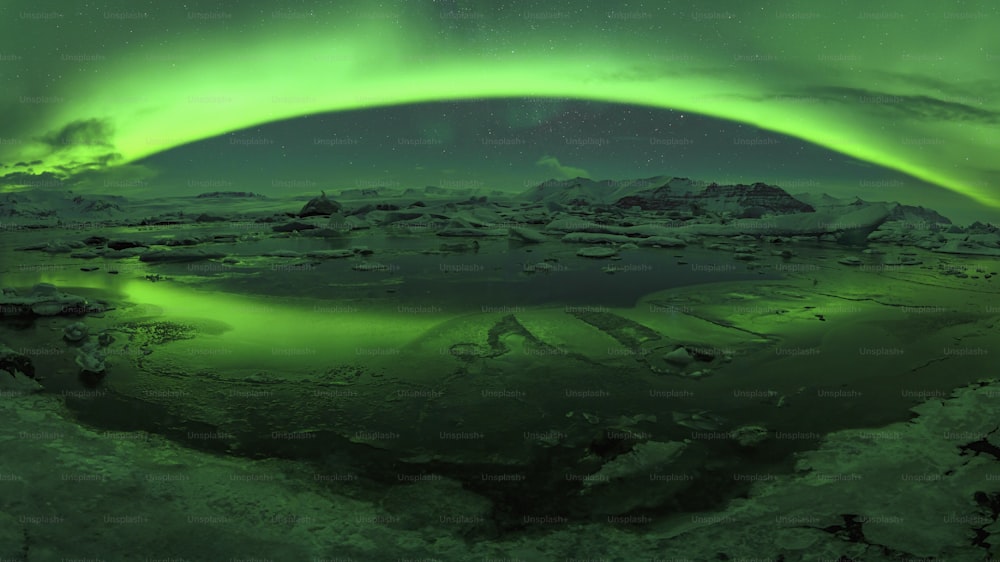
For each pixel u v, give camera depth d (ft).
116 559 8.68
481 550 9.33
